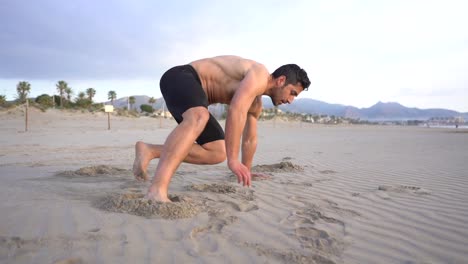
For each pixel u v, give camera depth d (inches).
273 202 120.2
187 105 108.3
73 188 130.6
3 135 581.9
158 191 103.0
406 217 106.0
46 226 84.6
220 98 123.5
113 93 3161.9
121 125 1203.9
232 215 101.7
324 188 147.4
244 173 100.2
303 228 93.2
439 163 242.1
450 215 108.8
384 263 73.4
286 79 118.5
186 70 119.6
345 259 74.7
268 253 75.7
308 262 72.4
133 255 71.1
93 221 89.2
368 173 193.5
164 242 78.4
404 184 160.2
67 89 2472.9
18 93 2020.2
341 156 294.0
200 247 77.0
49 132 701.9
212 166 213.6
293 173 189.3
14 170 186.1
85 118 1712.6
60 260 66.3
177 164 105.7
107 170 176.2
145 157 123.1
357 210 113.0
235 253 74.9
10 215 92.0
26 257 67.3
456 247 83.0
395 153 323.9
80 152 312.0
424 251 80.3
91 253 70.8
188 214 97.5
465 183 163.5
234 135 103.9
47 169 191.2
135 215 95.2
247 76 112.4
